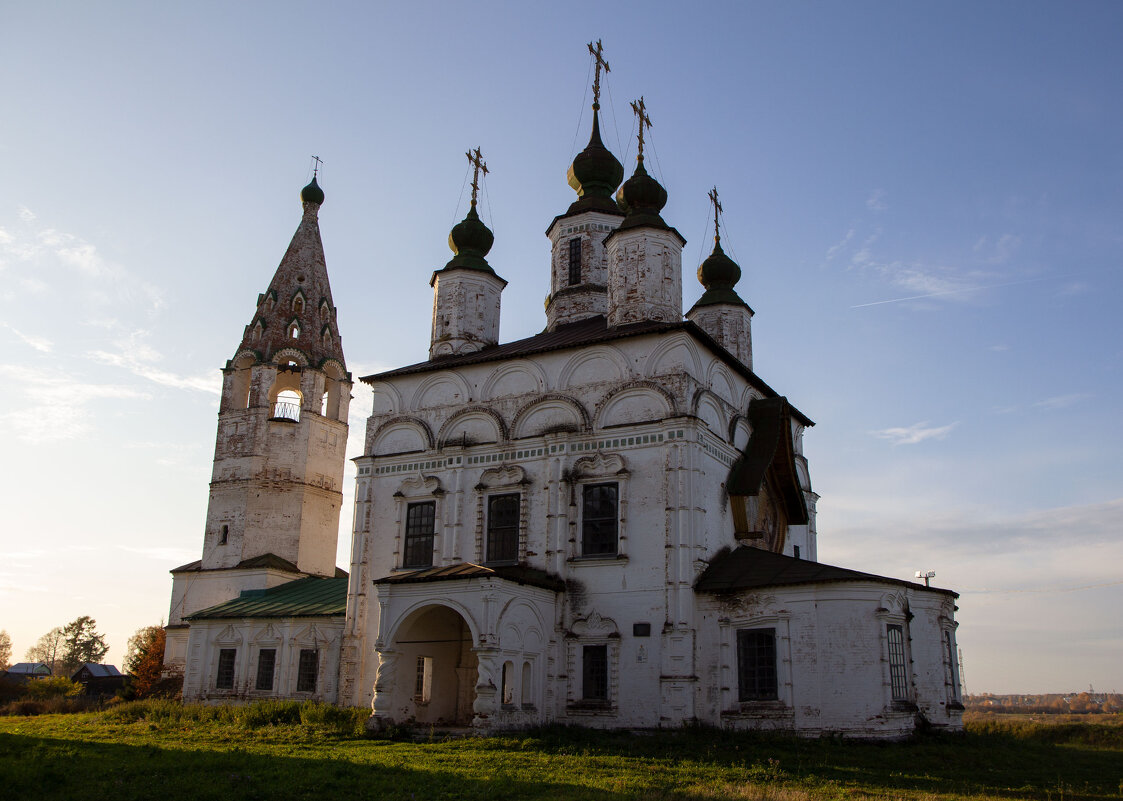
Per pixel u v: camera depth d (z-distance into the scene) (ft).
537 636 84.43
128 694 168.55
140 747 64.49
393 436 103.86
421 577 80.43
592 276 117.80
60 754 59.77
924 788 53.01
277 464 135.44
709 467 90.22
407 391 104.99
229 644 112.68
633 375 90.99
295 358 142.00
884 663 75.66
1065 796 51.37
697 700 80.53
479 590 78.23
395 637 81.10
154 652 192.13
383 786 48.75
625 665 83.35
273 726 81.76
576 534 89.51
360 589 99.55
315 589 120.88
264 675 108.78
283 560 131.44
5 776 48.70
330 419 143.13
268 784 49.08
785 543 105.09
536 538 91.30
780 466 100.99
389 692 79.36
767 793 47.57
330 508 140.36
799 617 78.28
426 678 91.40
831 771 58.29
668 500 85.46
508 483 94.17
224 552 131.64
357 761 58.54
